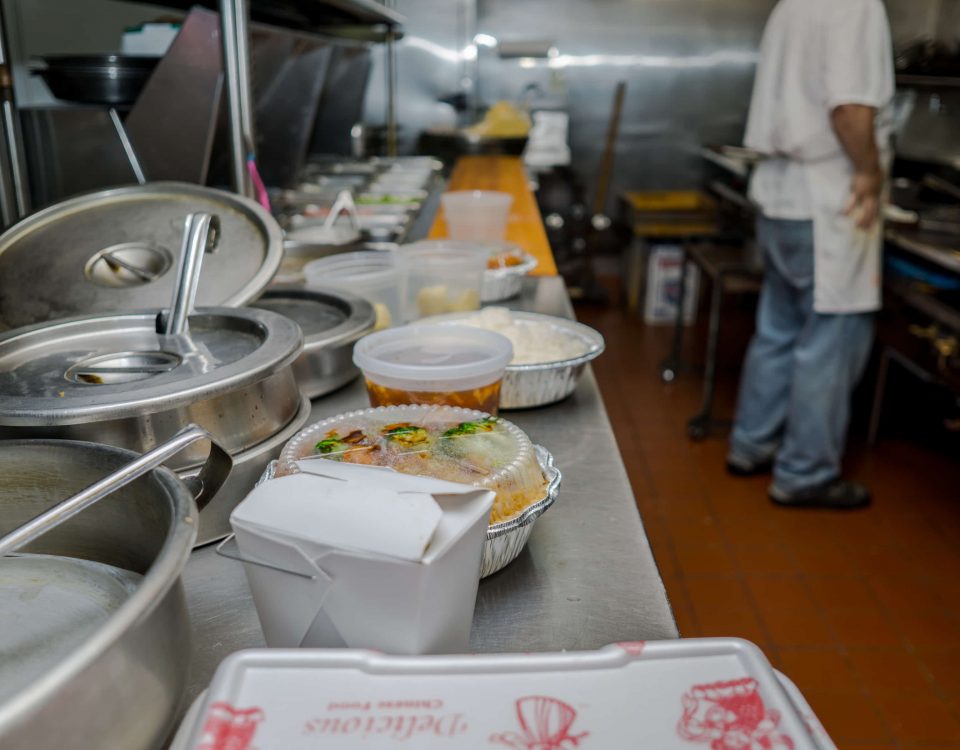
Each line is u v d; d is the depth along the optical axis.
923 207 3.70
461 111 5.52
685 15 5.91
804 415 2.95
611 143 5.96
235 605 0.77
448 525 0.58
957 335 2.77
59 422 0.74
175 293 0.98
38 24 2.60
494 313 1.37
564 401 1.29
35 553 0.71
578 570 0.83
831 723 2.02
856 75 2.55
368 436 0.83
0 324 1.09
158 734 0.52
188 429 0.66
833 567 2.68
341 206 1.93
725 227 5.18
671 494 3.18
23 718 0.40
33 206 1.93
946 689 2.14
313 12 3.29
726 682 0.52
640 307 5.54
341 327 1.25
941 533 2.88
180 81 1.82
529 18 5.95
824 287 2.79
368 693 0.51
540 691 0.51
